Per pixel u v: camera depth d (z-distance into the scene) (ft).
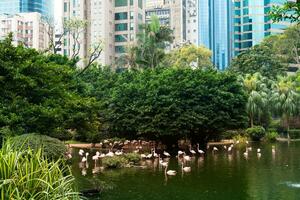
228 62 516.32
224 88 156.35
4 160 23.63
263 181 82.48
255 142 184.14
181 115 140.26
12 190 22.89
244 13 541.34
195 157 125.80
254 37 531.91
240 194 70.38
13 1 451.94
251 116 199.93
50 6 481.46
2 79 73.26
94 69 195.42
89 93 151.02
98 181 76.54
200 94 146.82
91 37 350.02
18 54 79.25
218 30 509.35
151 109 139.23
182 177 87.86
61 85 88.07
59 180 24.75
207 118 143.54
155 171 96.43
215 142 180.24
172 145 151.43
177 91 143.84
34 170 24.76
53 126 80.64
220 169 99.40
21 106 75.15
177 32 419.13
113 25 364.79
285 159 118.52
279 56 325.42
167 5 426.10
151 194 70.44
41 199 23.54
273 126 215.31
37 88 80.18
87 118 100.22
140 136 147.64
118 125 145.07
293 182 81.00
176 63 297.53
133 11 362.12
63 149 65.77
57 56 139.13
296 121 224.33
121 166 103.04
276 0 523.29
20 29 390.83
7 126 68.95
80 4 354.54
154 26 228.84
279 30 525.34
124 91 147.84
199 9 502.79
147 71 166.50
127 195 69.36
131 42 342.23
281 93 213.25
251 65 300.81
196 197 68.39
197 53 307.37
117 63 264.93
